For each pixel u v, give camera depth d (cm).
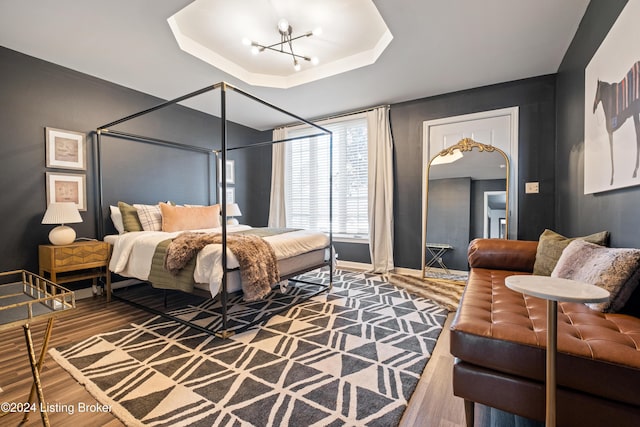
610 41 164
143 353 182
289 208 509
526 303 152
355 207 445
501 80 328
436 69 301
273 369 164
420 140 386
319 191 480
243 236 246
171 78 320
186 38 265
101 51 263
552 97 310
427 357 177
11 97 258
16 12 208
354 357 177
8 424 123
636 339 106
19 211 263
